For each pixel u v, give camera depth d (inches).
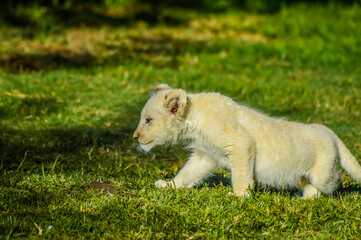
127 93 653.9
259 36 1104.2
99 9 1183.6
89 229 286.2
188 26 1143.0
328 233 298.2
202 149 357.7
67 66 768.9
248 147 339.0
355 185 402.9
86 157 436.5
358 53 938.7
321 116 601.3
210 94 356.2
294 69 850.8
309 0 1368.1
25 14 1015.0
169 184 363.3
